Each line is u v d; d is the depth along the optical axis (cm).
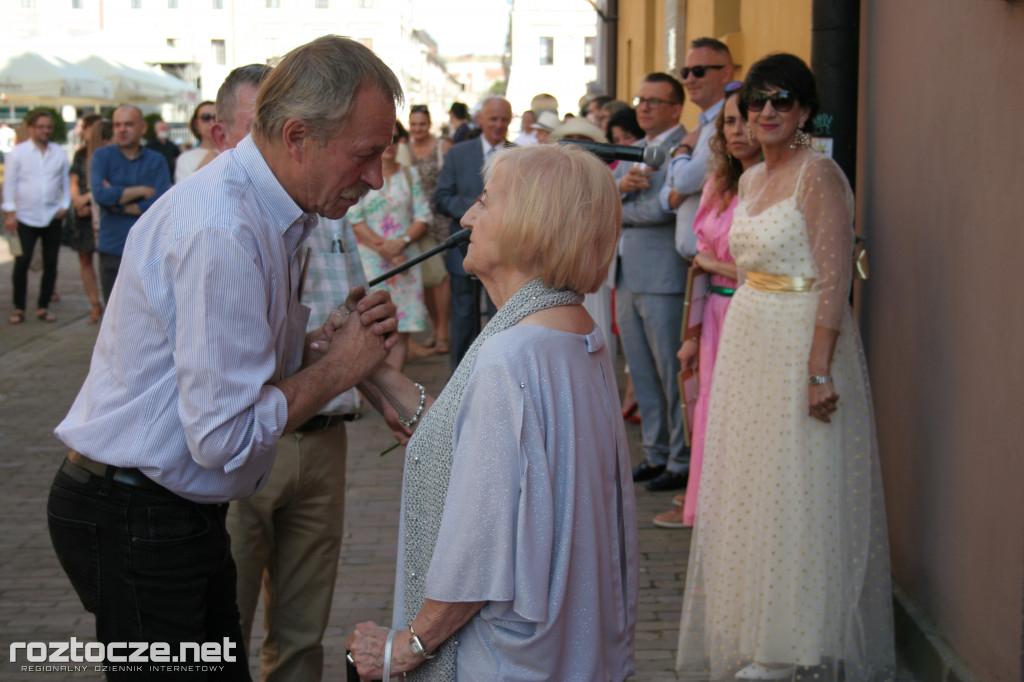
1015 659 262
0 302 1157
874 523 313
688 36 853
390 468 563
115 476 198
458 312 678
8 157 996
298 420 198
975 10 284
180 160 559
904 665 330
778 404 310
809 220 305
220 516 216
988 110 277
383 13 3750
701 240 424
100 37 1941
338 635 364
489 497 169
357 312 211
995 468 274
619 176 590
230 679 229
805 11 470
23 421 664
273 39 3750
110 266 793
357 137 190
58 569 422
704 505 337
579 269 179
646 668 340
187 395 183
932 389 320
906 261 341
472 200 660
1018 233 260
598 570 180
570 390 177
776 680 322
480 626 175
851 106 382
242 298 184
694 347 434
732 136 397
